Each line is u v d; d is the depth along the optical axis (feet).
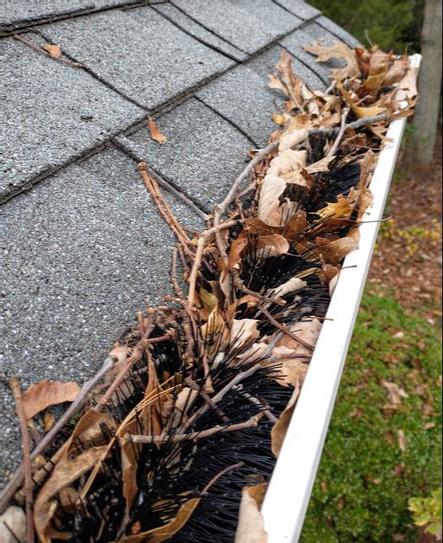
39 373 2.57
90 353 2.77
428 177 22.61
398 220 20.43
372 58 7.12
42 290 2.84
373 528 9.68
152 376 2.73
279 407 3.07
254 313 3.49
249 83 5.57
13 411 2.42
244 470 2.74
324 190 4.64
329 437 10.52
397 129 6.12
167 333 3.00
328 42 8.13
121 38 4.90
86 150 3.63
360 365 12.09
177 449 2.66
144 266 3.29
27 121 3.57
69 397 2.54
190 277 3.26
